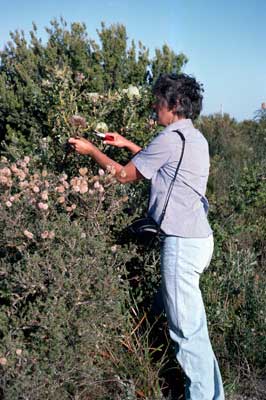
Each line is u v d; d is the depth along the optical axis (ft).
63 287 9.25
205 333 10.05
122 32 19.97
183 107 10.25
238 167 22.67
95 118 12.64
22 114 18.02
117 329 11.25
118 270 10.74
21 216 9.89
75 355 9.43
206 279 12.96
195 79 10.39
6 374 8.83
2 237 9.82
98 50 19.71
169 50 20.16
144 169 10.13
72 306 9.50
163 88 10.27
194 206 10.02
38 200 10.09
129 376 10.80
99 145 12.28
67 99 12.75
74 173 12.44
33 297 9.65
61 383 9.41
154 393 10.53
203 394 9.93
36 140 14.02
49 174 11.29
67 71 13.85
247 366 11.61
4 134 19.21
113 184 10.75
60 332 9.17
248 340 11.84
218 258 13.71
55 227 9.62
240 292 13.30
